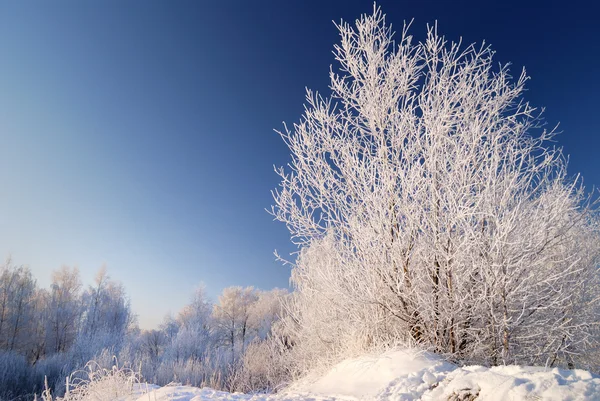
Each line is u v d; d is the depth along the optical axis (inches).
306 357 336.8
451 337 240.8
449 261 244.7
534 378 116.3
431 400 135.9
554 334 245.0
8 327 1077.1
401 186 259.0
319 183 278.2
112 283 1578.5
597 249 278.4
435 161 253.9
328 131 280.1
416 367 199.0
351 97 283.3
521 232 232.7
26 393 551.8
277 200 285.4
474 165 253.9
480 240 231.8
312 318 331.0
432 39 274.8
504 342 228.8
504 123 267.3
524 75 268.8
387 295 256.8
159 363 589.0
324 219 278.5
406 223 255.9
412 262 257.4
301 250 295.7
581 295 268.5
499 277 222.8
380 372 205.2
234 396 197.6
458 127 262.1
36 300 1284.4
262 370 398.0
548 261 255.6
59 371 640.4
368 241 261.0
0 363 673.6
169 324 1409.9
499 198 248.4
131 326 1534.2
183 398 187.8
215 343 1114.1
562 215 249.6
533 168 256.4
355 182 276.4
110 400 220.2
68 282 1371.8
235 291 1433.3
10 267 1154.0
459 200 238.5
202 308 1451.8
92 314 1445.6
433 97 275.9
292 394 201.2
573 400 97.3
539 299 232.5
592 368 264.4
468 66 270.2
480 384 123.6
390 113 277.7
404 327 257.9
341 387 205.3
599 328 265.3
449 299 240.5
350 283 263.6
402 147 267.3
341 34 291.6
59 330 1220.5
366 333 258.4
